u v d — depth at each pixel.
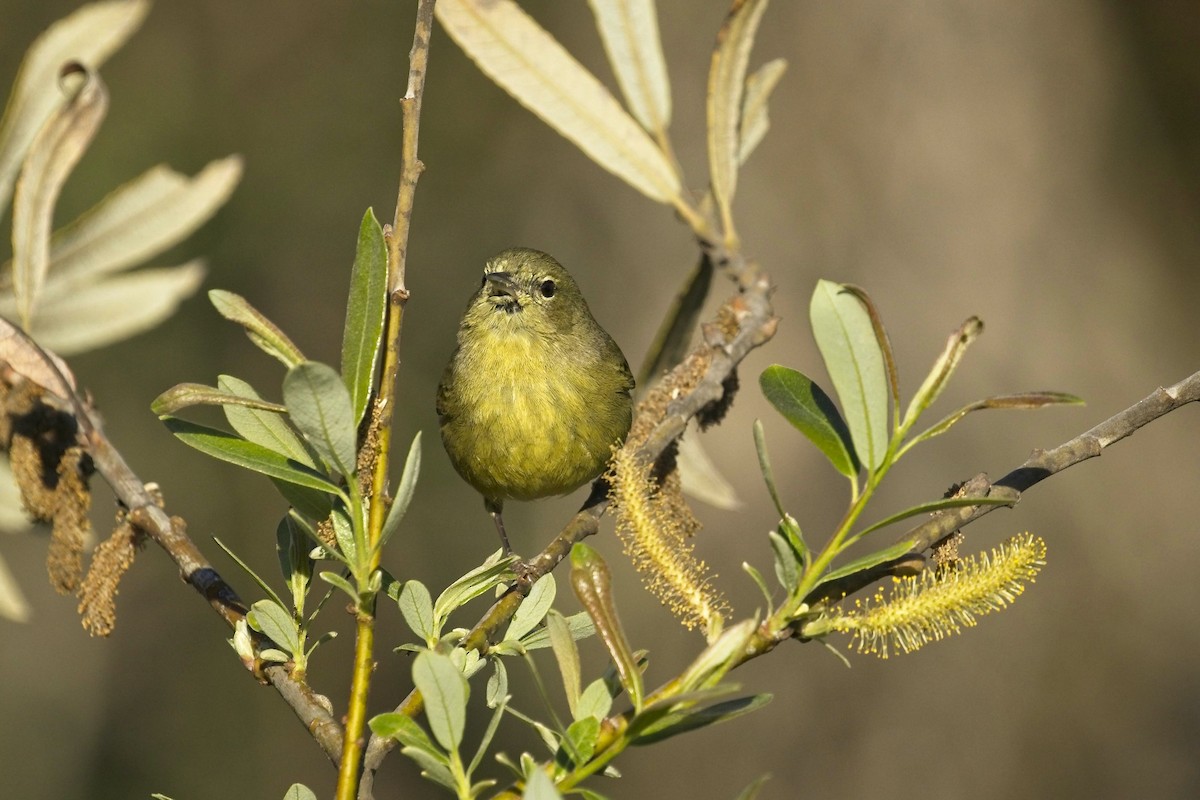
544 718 13.71
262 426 3.75
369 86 16.73
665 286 15.61
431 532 15.02
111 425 14.66
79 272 4.93
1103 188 14.78
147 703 15.04
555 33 16.92
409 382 15.59
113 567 4.07
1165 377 14.33
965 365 14.06
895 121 14.59
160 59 16.31
